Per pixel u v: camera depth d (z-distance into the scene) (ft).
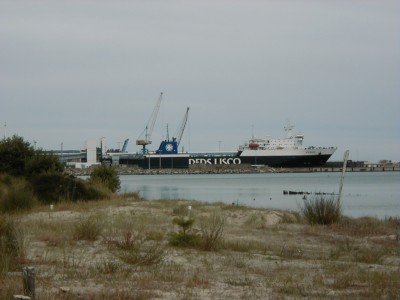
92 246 57.11
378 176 581.94
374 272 46.37
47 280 39.01
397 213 140.56
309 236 75.72
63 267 44.37
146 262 47.78
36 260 47.21
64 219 84.69
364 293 37.76
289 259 54.49
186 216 90.27
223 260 51.65
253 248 61.72
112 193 147.43
